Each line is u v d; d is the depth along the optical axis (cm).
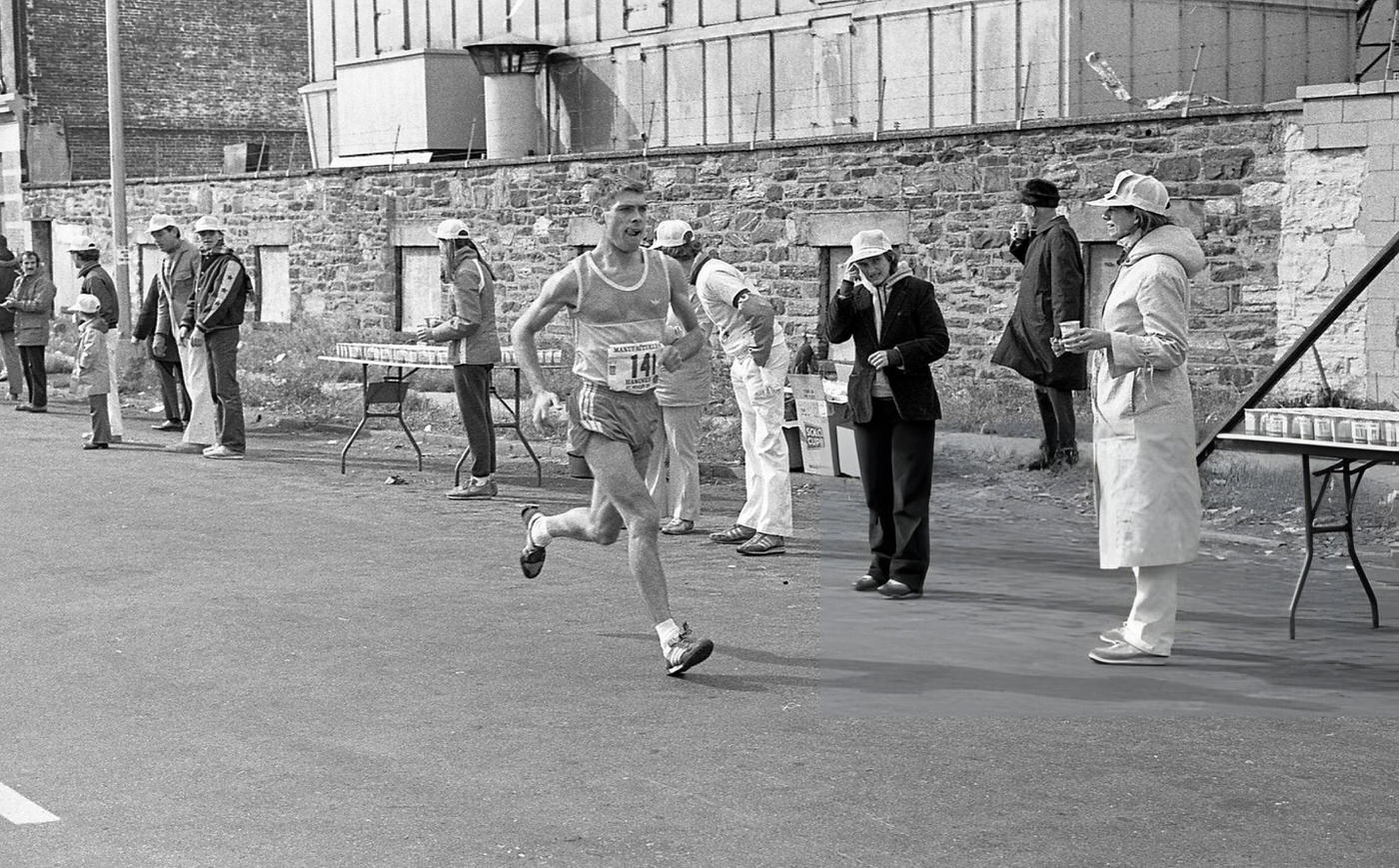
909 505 727
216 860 452
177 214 2694
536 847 459
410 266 2234
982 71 1717
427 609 794
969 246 1523
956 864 439
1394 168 1242
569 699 624
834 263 1666
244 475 1309
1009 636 582
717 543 978
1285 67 1741
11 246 3453
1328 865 434
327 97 2698
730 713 598
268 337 2362
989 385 1503
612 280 691
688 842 461
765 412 934
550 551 959
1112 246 1423
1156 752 525
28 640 733
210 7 3641
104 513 1104
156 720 600
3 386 2142
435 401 1792
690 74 2117
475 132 2428
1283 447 718
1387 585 757
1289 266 1311
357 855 454
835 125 1916
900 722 561
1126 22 1648
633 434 691
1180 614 675
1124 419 627
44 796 511
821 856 447
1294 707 559
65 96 3478
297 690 642
